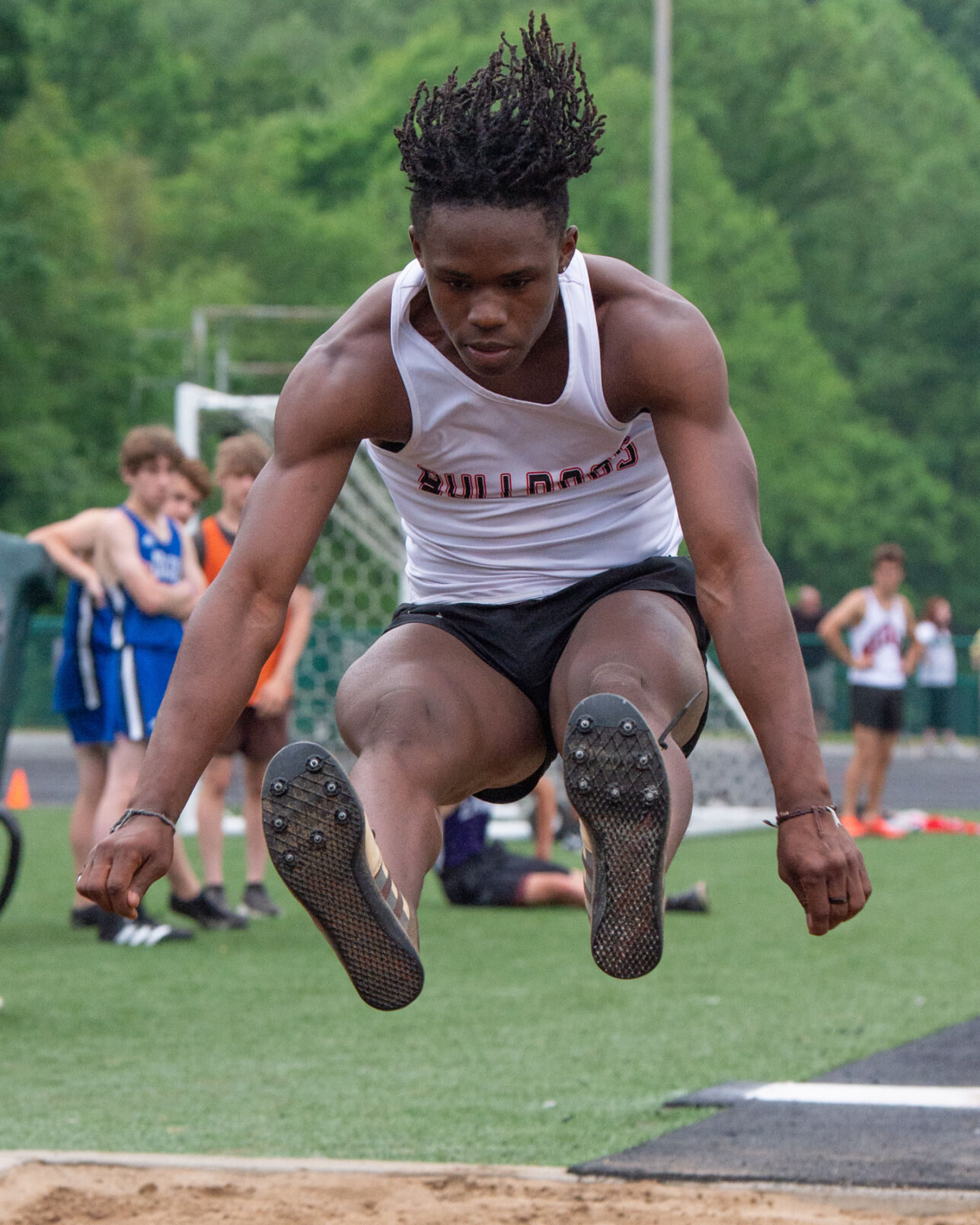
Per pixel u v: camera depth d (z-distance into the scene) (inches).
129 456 872.3
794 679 316.2
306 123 7116.1
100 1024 667.4
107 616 861.2
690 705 337.1
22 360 4618.6
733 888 1154.0
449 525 357.1
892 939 910.4
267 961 828.0
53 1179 427.8
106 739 869.8
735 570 320.8
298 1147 477.1
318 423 330.6
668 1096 541.6
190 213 6560.0
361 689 343.6
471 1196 417.1
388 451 350.9
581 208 6067.9
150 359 4985.2
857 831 1555.1
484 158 297.0
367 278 6358.3
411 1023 672.4
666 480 363.9
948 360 6850.4
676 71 7116.1
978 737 3745.1
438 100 301.9
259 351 5984.3
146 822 310.2
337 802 291.7
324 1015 689.0
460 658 352.8
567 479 347.6
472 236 298.5
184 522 928.9
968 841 1519.4
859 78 7327.8
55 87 6461.6
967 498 6673.2
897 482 6392.7
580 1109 522.3
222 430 1609.3
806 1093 528.7
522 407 332.5
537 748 359.3
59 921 969.5
